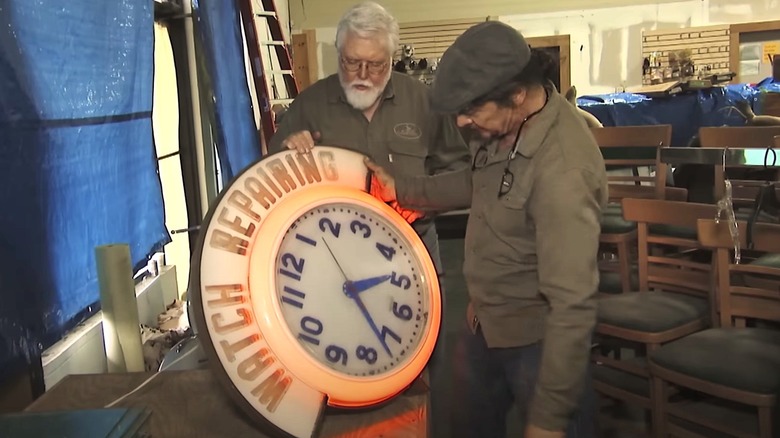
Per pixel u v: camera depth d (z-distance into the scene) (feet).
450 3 22.11
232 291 3.28
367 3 5.99
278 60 15.80
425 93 6.51
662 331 7.68
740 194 11.01
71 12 5.26
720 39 21.45
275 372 3.23
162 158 8.79
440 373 6.70
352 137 6.27
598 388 8.26
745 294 7.46
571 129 4.45
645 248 8.86
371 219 3.84
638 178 12.12
